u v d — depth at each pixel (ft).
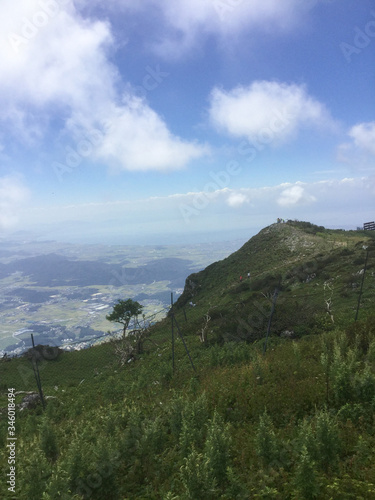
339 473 21.77
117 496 25.30
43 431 39.37
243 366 59.98
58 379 123.34
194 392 53.06
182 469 25.18
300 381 42.01
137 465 29.27
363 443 23.34
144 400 62.23
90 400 83.97
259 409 37.47
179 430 36.29
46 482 26.04
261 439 25.90
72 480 25.32
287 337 92.12
